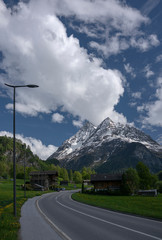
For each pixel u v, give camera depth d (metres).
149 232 13.31
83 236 12.52
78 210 26.83
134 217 20.50
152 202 44.28
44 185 117.75
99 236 12.45
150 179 93.25
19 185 114.56
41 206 32.06
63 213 23.69
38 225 16.30
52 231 14.06
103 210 26.97
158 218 19.38
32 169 198.62
